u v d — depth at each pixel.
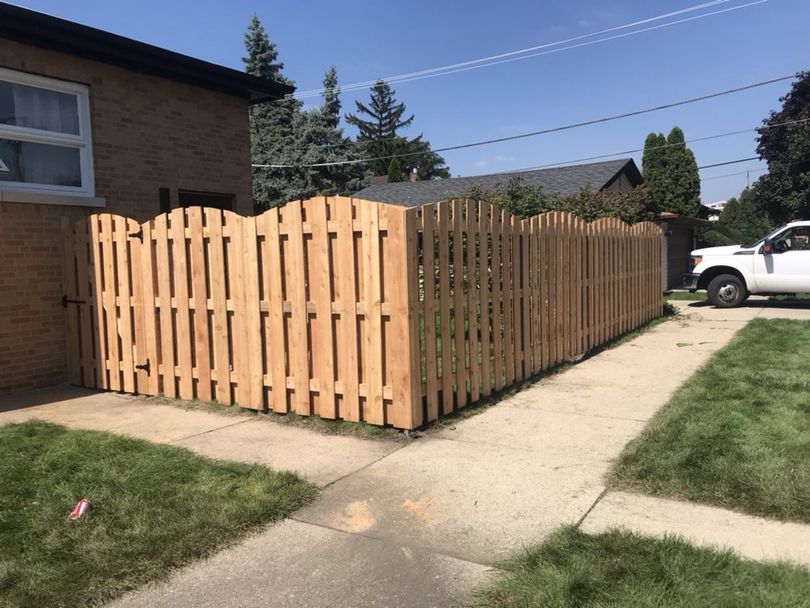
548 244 7.89
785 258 14.64
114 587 3.11
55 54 7.65
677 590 2.89
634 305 11.34
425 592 3.06
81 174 8.15
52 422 5.98
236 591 3.11
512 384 7.10
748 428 5.09
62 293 7.68
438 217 5.75
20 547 3.47
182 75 9.09
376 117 69.25
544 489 4.23
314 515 3.93
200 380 6.60
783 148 24.19
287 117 31.42
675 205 39.81
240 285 6.24
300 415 5.97
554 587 2.96
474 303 6.33
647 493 4.09
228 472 4.51
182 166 9.27
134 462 4.72
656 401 6.39
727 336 10.43
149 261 6.82
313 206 5.75
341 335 5.71
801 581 2.92
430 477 4.50
